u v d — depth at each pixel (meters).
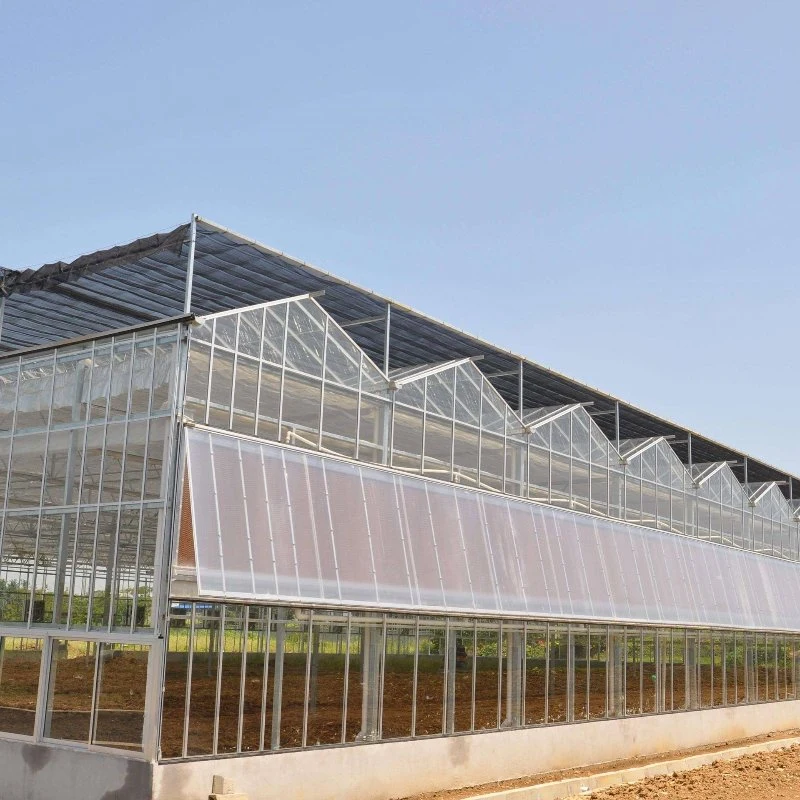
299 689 21.00
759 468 46.00
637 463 35.84
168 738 18.36
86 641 19.84
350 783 21.66
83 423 21.42
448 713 24.78
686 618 35.69
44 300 26.91
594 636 30.83
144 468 20.02
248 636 20.09
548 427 31.25
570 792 24.33
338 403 23.83
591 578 31.08
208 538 19.44
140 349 20.89
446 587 25.08
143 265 24.22
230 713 19.52
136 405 20.56
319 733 21.31
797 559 48.28
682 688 35.44
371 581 22.88
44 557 21.30
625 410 36.28
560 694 28.97
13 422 22.89
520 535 28.53
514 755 26.52
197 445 19.84
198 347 20.53
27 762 20.06
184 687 18.78
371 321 27.61
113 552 20.03
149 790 17.95
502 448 29.16
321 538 21.92
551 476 31.02
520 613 27.27
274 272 24.31
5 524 22.30
